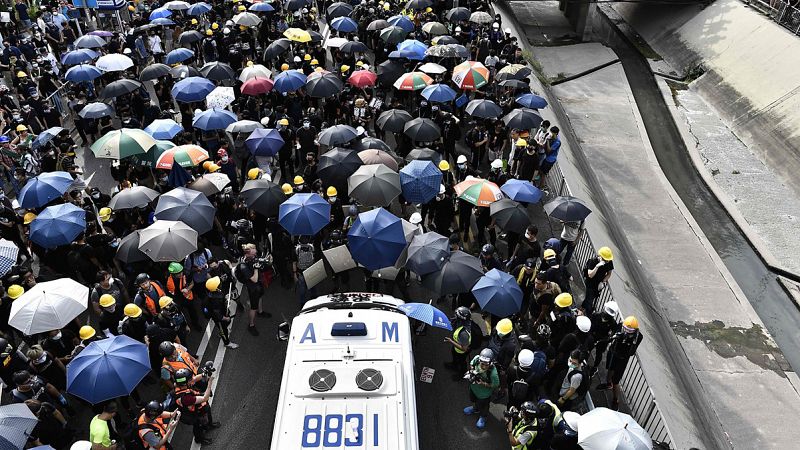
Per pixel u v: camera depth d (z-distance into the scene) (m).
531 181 14.79
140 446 7.86
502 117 17.36
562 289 10.76
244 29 23.03
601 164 21.83
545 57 31.20
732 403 13.16
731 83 26.00
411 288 12.64
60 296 9.15
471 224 14.78
